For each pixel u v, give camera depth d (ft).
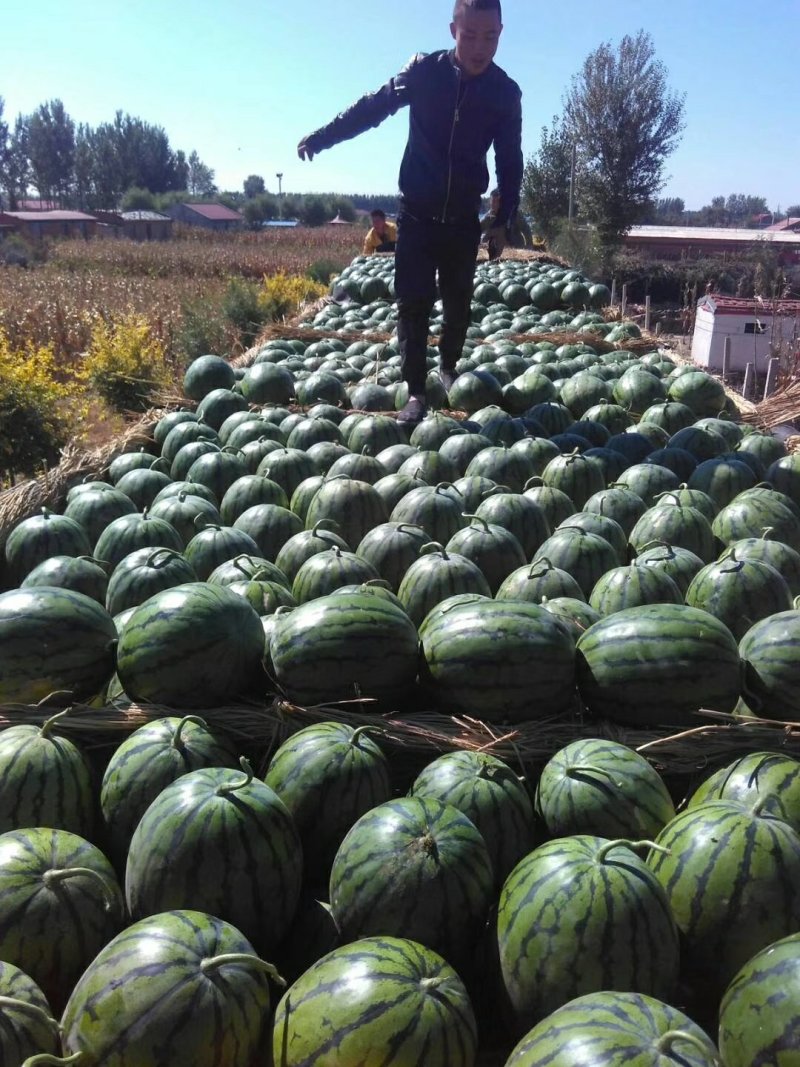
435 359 38.29
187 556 18.65
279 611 15.06
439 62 27.07
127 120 446.60
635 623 12.96
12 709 12.92
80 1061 8.42
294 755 11.57
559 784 11.20
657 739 12.41
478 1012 10.00
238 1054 8.54
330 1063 8.27
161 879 10.03
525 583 16.14
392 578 17.89
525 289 59.16
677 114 153.58
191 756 11.64
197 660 12.72
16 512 21.81
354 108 27.78
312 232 251.60
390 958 8.79
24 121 436.76
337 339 46.62
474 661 12.66
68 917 9.67
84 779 11.69
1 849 10.00
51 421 39.52
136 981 8.50
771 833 9.86
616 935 8.95
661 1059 7.43
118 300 104.06
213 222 338.54
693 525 19.36
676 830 10.34
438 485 20.36
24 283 117.60
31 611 13.15
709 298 72.90
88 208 413.39
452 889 9.77
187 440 27.78
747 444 25.94
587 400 33.04
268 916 10.19
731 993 8.60
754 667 13.12
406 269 28.91
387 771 11.87
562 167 159.94
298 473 24.20
